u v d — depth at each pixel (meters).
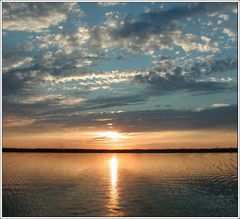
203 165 111.00
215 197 49.44
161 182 66.75
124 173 86.00
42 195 51.53
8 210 42.00
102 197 50.47
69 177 76.19
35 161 137.88
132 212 41.50
